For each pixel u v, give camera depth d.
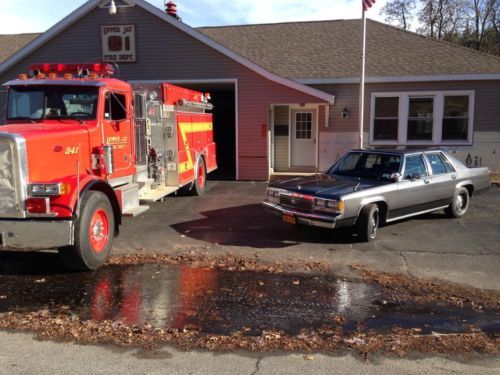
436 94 15.49
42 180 6.16
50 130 6.47
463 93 15.33
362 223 7.73
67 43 15.97
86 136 7.05
